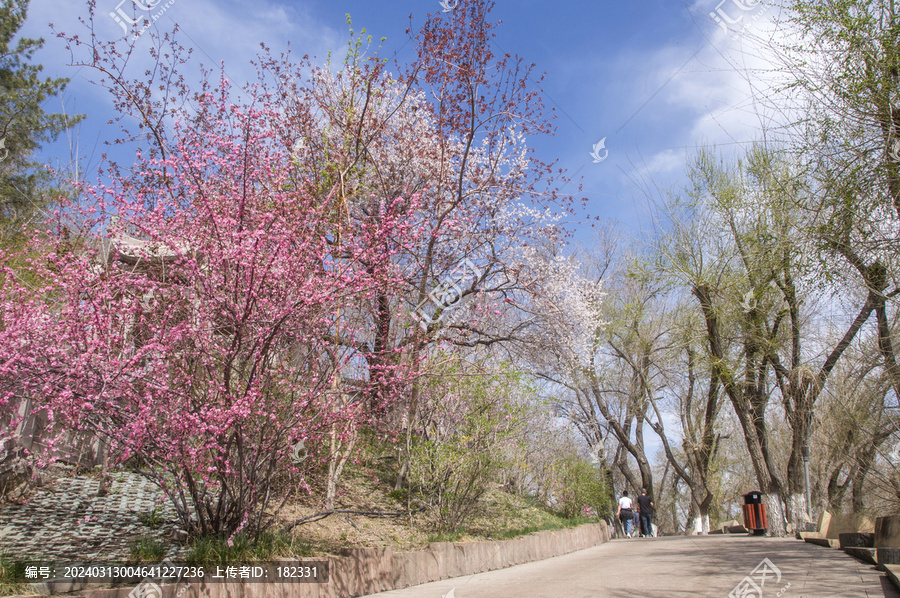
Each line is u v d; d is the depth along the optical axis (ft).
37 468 24.23
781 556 27.61
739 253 56.65
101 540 19.90
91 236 21.80
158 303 21.57
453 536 31.40
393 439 33.55
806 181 38.37
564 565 32.30
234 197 22.30
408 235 27.48
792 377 54.24
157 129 27.89
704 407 78.33
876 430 52.95
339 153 34.53
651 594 19.42
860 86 32.45
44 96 47.96
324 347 24.84
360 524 29.48
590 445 74.38
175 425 19.48
